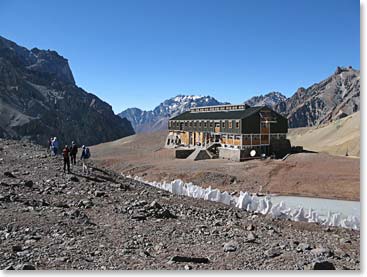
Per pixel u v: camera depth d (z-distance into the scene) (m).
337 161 74.81
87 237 12.86
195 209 21.19
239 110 101.19
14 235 12.09
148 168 80.88
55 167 28.80
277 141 94.62
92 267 9.87
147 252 11.62
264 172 67.56
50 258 10.29
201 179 65.56
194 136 110.75
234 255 12.05
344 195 51.28
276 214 26.88
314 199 49.25
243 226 17.83
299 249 13.34
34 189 20.11
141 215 16.70
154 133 175.50
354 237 19.69
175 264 10.56
